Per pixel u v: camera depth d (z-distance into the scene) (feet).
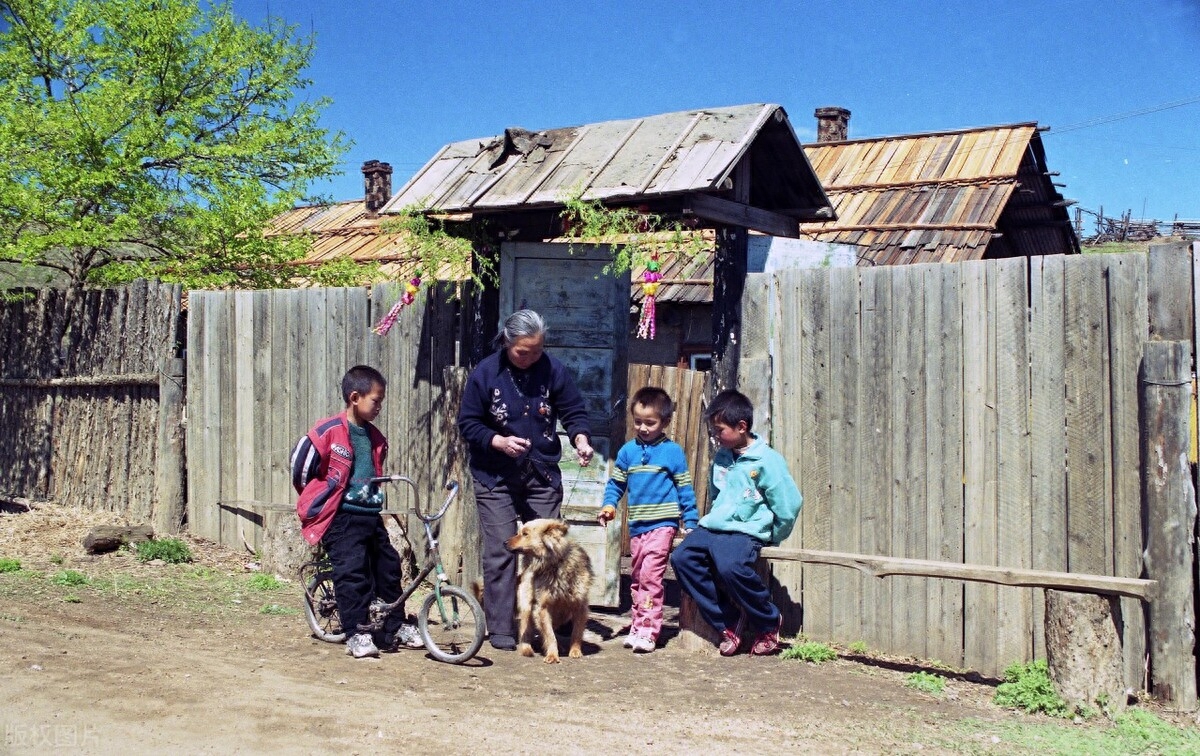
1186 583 17.52
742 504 20.47
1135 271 18.10
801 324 21.61
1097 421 18.42
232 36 44.73
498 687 17.63
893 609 20.54
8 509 36.70
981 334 19.57
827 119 63.00
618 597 24.50
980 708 17.37
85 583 25.20
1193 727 16.70
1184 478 17.43
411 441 26.61
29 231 40.11
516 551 19.44
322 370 28.43
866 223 44.11
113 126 39.91
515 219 24.76
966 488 19.69
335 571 19.43
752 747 15.01
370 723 15.17
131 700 15.53
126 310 33.35
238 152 41.52
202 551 29.99
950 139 50.39
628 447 21.63
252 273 43.04
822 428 21.35
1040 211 54.13
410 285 24.77
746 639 21.21
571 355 24.48
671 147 22.77
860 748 15.15
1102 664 16.98
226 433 30.68
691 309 42.42
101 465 34.06
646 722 16.02
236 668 17.76
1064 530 18.72
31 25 42.63
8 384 36.94
